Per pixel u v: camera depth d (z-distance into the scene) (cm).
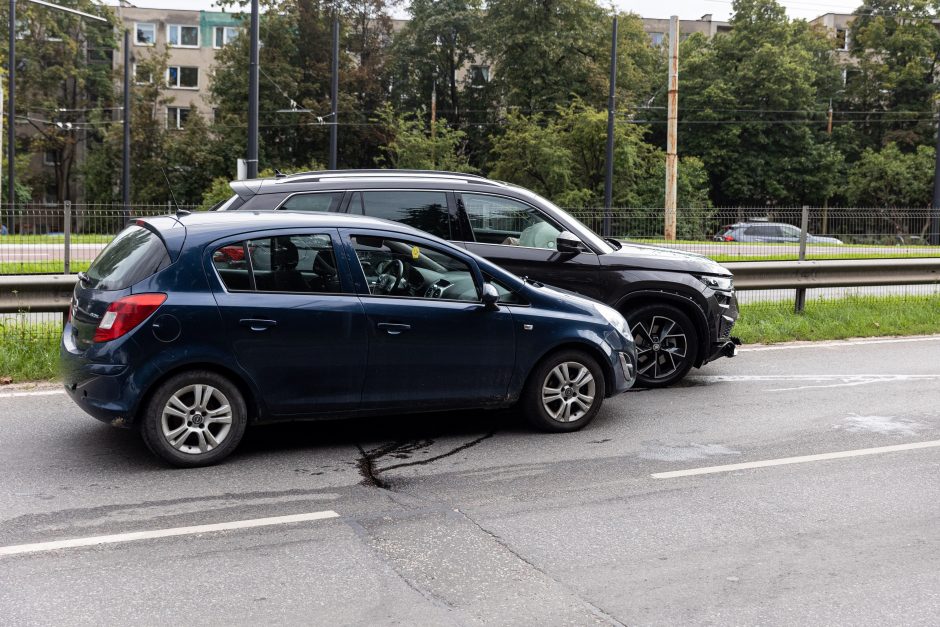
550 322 668
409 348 621
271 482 555
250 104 1880
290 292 595
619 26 5303
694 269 867
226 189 3422
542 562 433
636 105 5272
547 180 4134
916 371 948
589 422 705
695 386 870
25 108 5519
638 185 4250
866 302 1373
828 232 1474
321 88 5153
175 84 6600
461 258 648
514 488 549
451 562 432
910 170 4969
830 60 5891
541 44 4647
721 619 372
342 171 823
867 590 404
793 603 389
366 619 370
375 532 472
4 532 466
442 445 646
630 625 366
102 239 1362
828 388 861
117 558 433
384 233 628
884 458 623
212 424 597
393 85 5566
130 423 565
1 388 809
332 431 679
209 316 569
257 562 430
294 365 593
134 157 5291
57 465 583
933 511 513
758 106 5209
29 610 375
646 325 859
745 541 464
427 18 5462
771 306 1299
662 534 473
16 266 1323
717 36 5438
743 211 1466
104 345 560
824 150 5225
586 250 835
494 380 652
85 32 5806
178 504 512
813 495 541
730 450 641
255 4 1866
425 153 4288
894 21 5528
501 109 5525
